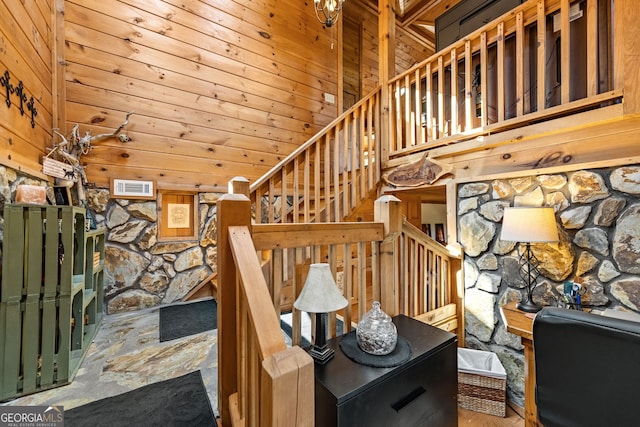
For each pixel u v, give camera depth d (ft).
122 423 4.00
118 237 8.32
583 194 5.90
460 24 9.70
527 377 4.94
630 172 5.32
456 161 8.21
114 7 8.36
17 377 4.59
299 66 12.32
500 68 7.17
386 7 10.19
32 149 6.26
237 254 3.50
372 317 4.21
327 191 8.07
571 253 6.07
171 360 5.74
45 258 4.90
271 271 4.18
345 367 3.67
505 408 6.40
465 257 8.01
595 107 5.84
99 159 8.07
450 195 8.32
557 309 2.85
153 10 8.96
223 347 3.82
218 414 4.15
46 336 4.82
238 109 10.60
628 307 5.31
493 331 7.36
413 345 4.28
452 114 8.23
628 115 5.26
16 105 5.53
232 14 10.52
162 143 9.04
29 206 4.80
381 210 5.43
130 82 8.55
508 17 7.00
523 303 6.14
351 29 14.74
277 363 2.38
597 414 2.49
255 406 2.85
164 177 9.07
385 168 10.21
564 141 6.21
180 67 9.40
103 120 8.15
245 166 10.73
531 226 5.64
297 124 12.18
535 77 7.30
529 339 4.87
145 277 8.72
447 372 4.47
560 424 2.73
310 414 2.43
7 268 4.60
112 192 8.22
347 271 4.93
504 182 7.19
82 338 5.89
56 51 7.48
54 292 4.92
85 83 7.91
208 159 9.90
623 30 5.33
